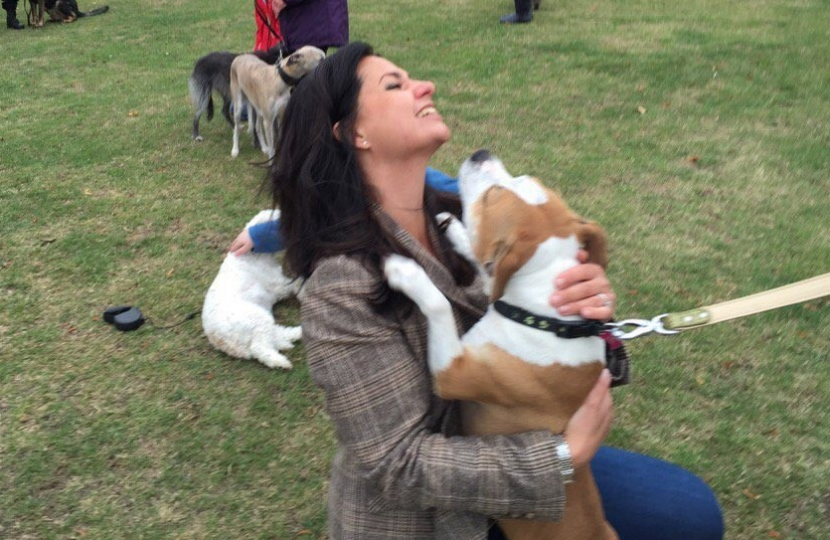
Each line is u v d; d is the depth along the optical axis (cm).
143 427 332
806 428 312
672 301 395
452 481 151
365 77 166
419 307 160
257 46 719
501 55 838
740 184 522
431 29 973
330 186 166
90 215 527
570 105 683
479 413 170
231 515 289
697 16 958
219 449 320
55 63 952
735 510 278
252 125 638
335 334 157
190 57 947
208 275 450
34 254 476
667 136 607
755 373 344
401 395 158
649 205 498
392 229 167
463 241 185
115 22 1186
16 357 381
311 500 294
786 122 623
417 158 169
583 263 163
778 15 939
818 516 275
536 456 152
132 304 423
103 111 753
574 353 159
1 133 697
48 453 319
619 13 1000
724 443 307
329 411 161
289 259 175
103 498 298
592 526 173
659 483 198
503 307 163
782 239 450
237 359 374
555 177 542
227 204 537
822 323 374
